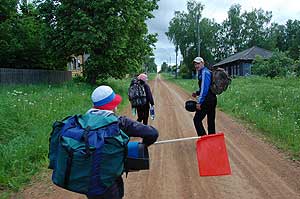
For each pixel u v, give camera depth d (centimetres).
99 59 2634
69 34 2527
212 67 869
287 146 851
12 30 3117
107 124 325
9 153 705
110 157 311
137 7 2773
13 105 1109
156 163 746
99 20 2470
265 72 4478
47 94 1638
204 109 844
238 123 1265
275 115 1235
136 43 2905
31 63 3209
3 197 548
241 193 564
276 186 593
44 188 600
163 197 553
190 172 681
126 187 602
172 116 1502
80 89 2155
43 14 2639
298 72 4047
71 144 312
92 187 307
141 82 989
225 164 400
